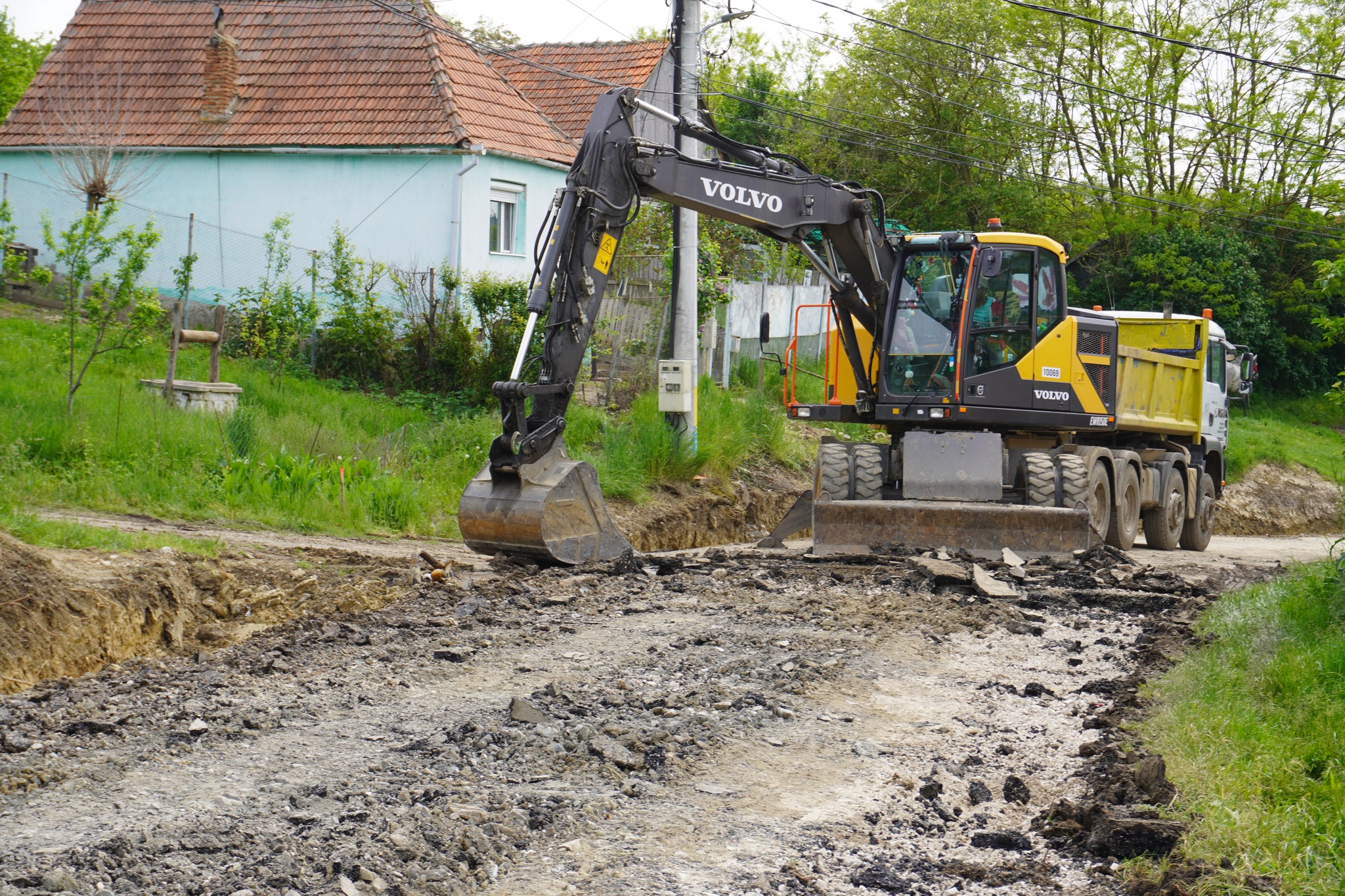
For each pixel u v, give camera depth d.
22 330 17.59
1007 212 39.66
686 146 15.61
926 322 13.28
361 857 4.21
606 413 18.17
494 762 5.42
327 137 21.12
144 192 22.08
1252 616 8.53
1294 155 39.72
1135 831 4.66
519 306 19.06
